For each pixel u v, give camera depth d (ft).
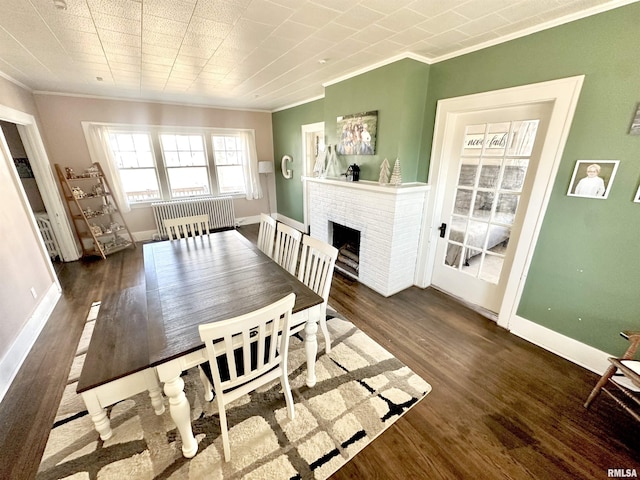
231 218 19.34
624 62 5.37
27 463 4.58
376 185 9.46
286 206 20.61
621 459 4.61
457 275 9.90
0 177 8.28
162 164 16.79
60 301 9.77
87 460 4.61
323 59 8.91
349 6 5.70
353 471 4.44
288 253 8.33
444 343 7.55
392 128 9.29
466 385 6.13
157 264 7.16
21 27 6.46
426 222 10.09
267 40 7.36
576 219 6.44
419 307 9.36
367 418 5.34
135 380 4.63
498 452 4.73
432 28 6.71
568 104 6.19
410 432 5.08
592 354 6.53
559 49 6.21
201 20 6.23
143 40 7.27
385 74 9.09
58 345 7.52
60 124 13.38
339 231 12.78
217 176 18.84
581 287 6.57
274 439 4.94
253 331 5.37
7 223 8.13
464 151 8.89
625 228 5.78
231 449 4.76
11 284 7.54
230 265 7.08
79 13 5.86
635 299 5.84
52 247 13.44
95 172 14.10
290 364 6.77
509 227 8.13
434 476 4.37
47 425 5.24
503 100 7.34
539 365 6.75
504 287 8.56
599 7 5.51
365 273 10.87
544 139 6.97
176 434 5.07
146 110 15.44
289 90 13.26
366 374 6.44
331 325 8.36
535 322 7.52
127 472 4.43
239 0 5.41
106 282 11.23
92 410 4.50
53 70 9.67
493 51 7.38
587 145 6.07
